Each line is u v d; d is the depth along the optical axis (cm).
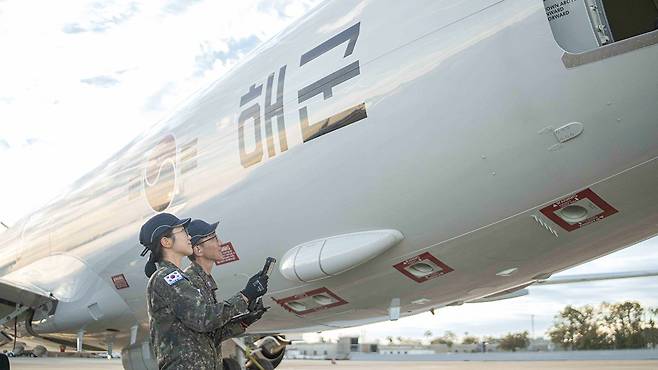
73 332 982
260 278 363
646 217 496
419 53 527
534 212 501
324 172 584
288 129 619
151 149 843
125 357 963
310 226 604
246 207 655
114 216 884
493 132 486
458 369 2044
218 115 728
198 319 332
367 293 630
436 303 665
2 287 925
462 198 515
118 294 888
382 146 543
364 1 597
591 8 464
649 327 6606
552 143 467
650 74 425
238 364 855
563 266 584
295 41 666
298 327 779
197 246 399
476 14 496
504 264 561
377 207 556
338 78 584
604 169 462
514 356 5156
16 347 1221
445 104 505
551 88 456
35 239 1072
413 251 563
